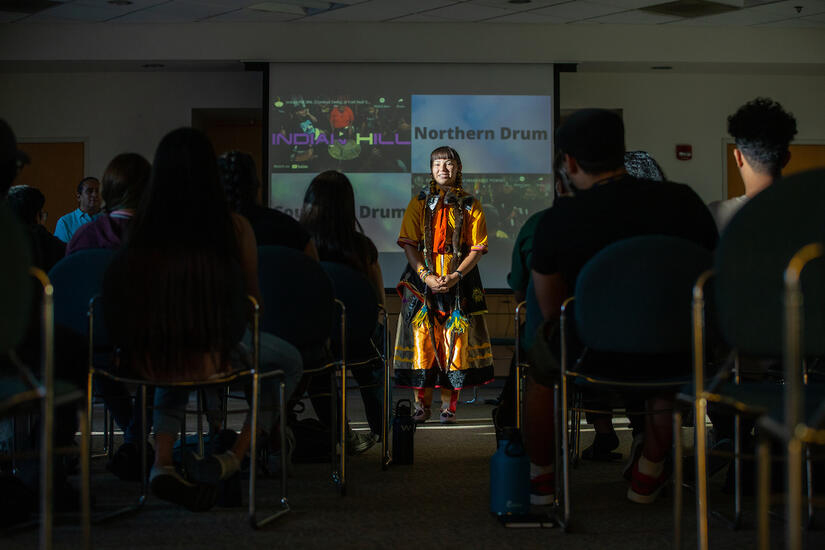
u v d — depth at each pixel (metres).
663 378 2.45
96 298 2.58
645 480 2.88
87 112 9.02
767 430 1.60
